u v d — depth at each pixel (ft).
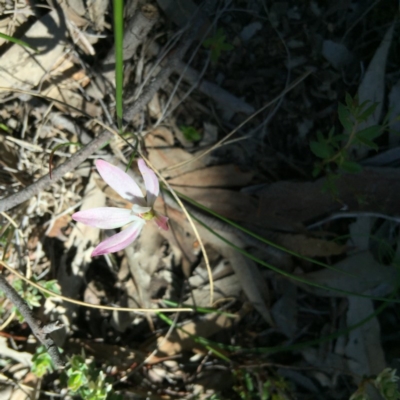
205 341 0.88
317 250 0.87
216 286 0.90
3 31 0.78
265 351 0.88
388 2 0.85
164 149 0.88
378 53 0.86
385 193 0.86
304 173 0.89
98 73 0.85
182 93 0.87
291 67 0.87
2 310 0.85
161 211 0.88
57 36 0.80
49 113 0.85
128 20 0.81
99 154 0.87
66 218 0.89
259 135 0.89
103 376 0.78
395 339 0.87
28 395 0.83
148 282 0.90
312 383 0.88
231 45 0.84
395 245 0.87
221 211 0.88
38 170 0.87
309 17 0.86
